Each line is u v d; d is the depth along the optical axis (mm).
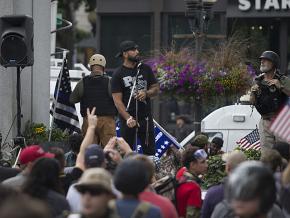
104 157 16000
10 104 29719
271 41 53906
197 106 35000
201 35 35031
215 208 15172
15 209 9195
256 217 11375
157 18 55188
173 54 34719
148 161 14969
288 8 52906
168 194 17703
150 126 24781
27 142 28266
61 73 28344
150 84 24750
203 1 35031
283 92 23453
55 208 14602
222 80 34375
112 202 13062
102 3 55938
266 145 23562
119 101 24562
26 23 26219
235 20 53250
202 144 23875
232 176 11445
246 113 36000
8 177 18547
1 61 26203
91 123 17562
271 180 11406
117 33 56062
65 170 18547
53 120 28328
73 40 67938
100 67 26188
